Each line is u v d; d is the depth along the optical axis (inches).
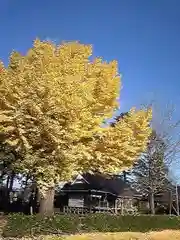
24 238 743.1
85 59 955.3
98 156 946.1
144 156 1646.2
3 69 891.4
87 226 912.9
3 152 920.9
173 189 1857.8
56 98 810.8
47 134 836.6
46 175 876.0
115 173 1022.4
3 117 823.1
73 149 873.5
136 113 1048.2
